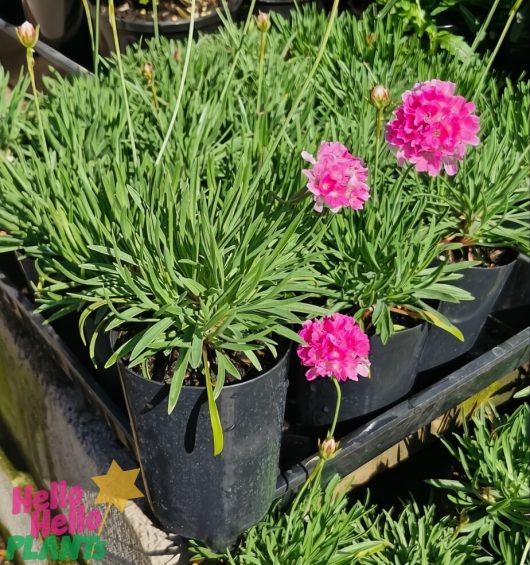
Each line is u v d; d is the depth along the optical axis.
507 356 0.67
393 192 0.61
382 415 0.61
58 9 1.07
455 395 0.65
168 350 0.50
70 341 0.70
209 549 0.56
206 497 0.52
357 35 0.91
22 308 0.69
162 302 0.52
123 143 0.74
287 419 0.66
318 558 0.54
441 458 0.71
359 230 0.62
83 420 0.67
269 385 0.49
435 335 0.67
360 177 0.48
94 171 0.68
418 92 0.50
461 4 1.01
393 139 0.52
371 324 0.60
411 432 0.64
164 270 0.52
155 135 0.74
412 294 0.61
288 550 0.54
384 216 0.61
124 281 0.52
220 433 0.46
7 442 0.87
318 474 0.54
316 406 0.63
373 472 0.68
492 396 0.73
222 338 0.51
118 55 0.58
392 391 0.63
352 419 0.64
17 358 0.75
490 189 0.65
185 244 0.53
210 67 0.85
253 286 0.50
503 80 0.99
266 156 0.57
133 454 0.61
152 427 0.50
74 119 0.73
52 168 0.66
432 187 0.67
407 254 0.60
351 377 0.50
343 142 0.70
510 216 0.69
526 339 0.68
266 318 0.50
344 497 0.60
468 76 0.84
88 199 0.60
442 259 0.66
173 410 0.48
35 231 0.64
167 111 0.76
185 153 0.68
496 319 0.77
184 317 0.51
